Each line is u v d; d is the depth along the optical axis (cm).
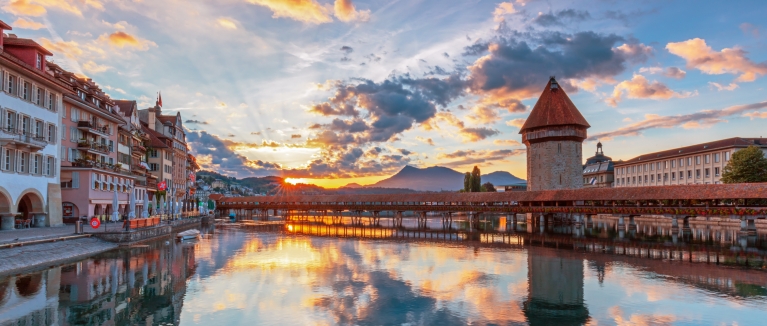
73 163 5022
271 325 1906
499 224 8675
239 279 2820
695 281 2841
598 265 3450
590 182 15675
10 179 3728
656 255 3984
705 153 10075
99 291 2350
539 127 8644
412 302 2311
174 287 2545
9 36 4119
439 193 8638
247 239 5466
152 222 5034
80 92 5394
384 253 4156
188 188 11925
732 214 5478
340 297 2398
